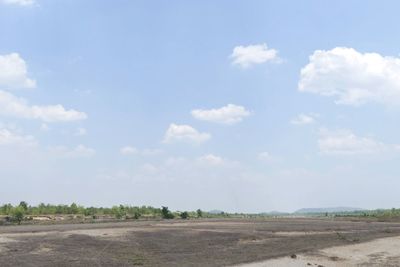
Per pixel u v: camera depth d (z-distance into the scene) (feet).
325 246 134.00
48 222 232.12
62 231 147.13
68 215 324.80
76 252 106.83
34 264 91.15
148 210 371.56
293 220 302.66
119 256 105.70
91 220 265.75
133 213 353.92
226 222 247.91
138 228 169.68
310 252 122.11
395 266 105.09
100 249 113.09
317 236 158.51
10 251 103.50
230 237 148.97
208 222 245.04
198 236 149.07
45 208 330.34
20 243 114.62
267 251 122.01
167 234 150.30
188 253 115.03
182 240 138.41
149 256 108.17
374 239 152.56
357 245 137.49
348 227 208.23
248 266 99.60
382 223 260.83
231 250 122.31
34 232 142.10
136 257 105.50
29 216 290.15
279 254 116.37
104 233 143.74
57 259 97.50
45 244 114.62
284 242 141.49
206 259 106.52
